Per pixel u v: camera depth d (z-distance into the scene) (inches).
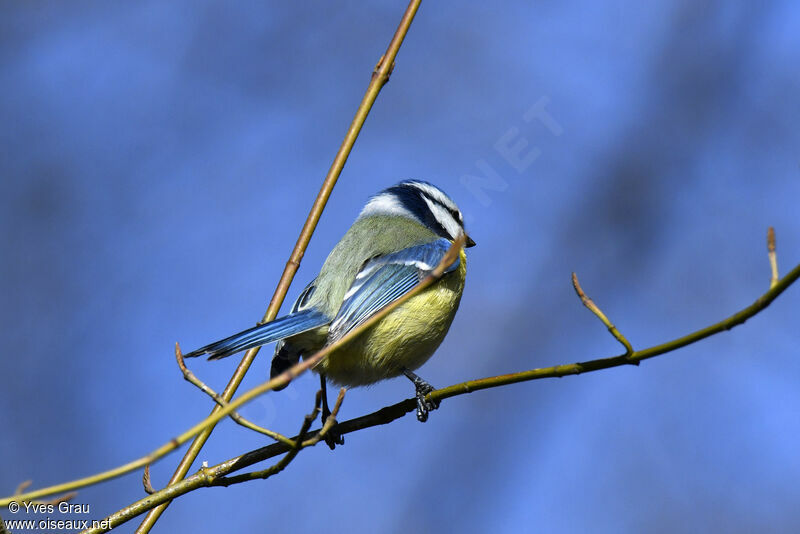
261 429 250.5
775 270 225.5
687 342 239.3
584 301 252.8
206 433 310.8
